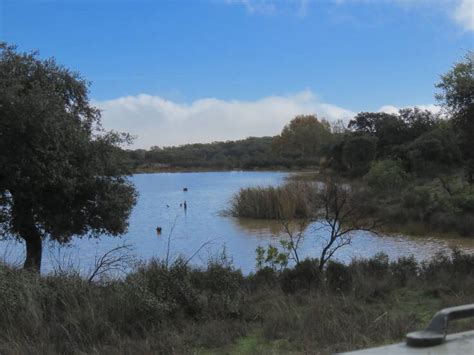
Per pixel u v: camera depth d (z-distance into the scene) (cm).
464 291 908
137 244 1973
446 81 1145
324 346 602
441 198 2630
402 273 1081
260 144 16150
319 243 1967
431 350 209
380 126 6481
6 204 1122
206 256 1628
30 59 1142
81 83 1241
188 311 763
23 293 702
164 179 9288
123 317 688
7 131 1003
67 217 1155
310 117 13375
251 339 661
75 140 1112
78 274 850
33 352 564
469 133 1148
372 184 3369
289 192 2981
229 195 4969
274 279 997
